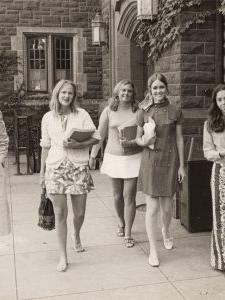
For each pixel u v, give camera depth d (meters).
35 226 5.33
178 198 5.47
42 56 12.23
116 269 4.03
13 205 6.38
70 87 3.96
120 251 4.48
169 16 6.22
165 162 4.09
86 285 3.71
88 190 4.04
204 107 6.18
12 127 11.62
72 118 3.99
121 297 3.48
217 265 3.92
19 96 11.66
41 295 3.55
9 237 4.94
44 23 11.94
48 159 3.96
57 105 3.99
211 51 6.14
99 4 12.05
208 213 4.98
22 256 4.38
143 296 3.49
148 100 4.29
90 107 12.17
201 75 6.14
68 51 12.31
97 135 4.01
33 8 11.87
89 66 12.16
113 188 4.77
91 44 12.14
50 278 3.86
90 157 4.60
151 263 4.07
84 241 4.79
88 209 6.06
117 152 4.57
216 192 3.89
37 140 9.57
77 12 12.02
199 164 4.93
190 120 5.99
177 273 3.91
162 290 3.59
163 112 4.12
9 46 11.88
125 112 4.59
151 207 4.12
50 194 3.91
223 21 6.09
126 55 9.95
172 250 4.47
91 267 4.09
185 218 5.08
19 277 3.90
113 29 10.28
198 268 4.02
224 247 3.88
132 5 8.82
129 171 4.48
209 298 3.43
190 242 4.70
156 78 4.09
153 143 4.06
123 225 4.93
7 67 11.77
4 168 3.60
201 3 6.03
